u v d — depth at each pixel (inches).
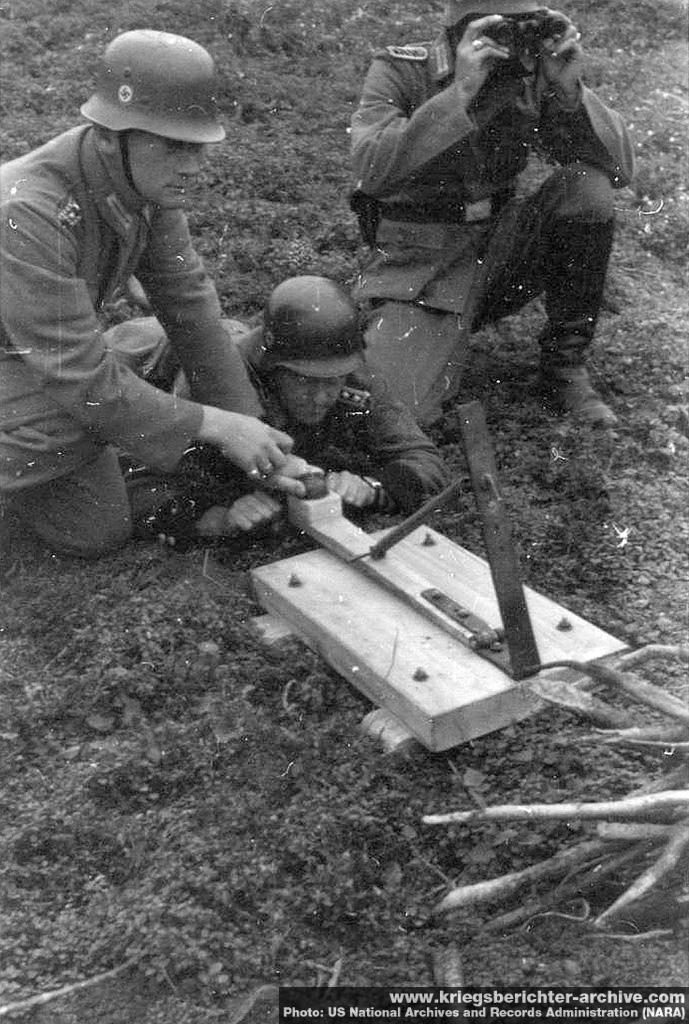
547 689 111.0
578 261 178.7
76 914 106.7
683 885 102.3
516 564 119.2
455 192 178.5
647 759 117.9
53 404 140.9
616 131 178.1
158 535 155.9
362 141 174.6
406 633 130.3
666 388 188.2
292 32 299.9
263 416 157.8
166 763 122.0
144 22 291.3
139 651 134.3
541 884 106.2
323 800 116.3
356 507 156.6
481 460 117.4
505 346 206.1
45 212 133.6
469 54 164.7
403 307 179.9
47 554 153.3
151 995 98.9
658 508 158.7
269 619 141.6
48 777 120.7
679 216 244.7
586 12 340.8
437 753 121.3
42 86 262.4
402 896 107.3
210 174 237.6
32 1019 96.9
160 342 163.6
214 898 106.4
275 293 153.8
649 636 136.7
